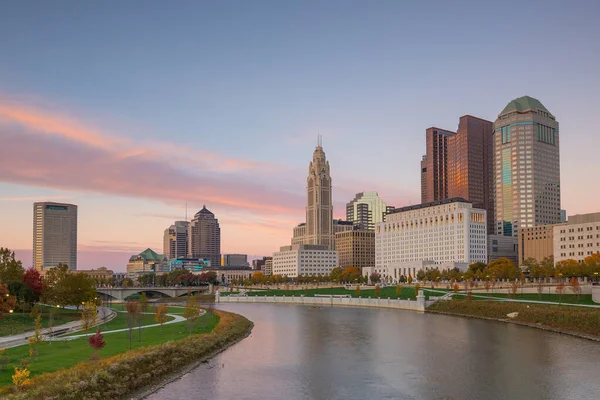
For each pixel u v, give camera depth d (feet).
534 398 269.44
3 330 458.91
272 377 317.63
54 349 343.87
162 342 388.37
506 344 426.51
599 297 650.43
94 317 422.00
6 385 241.35
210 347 396.78
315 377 317.42
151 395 276.62
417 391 284.82
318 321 629.51
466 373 323.37
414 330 523.70
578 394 275.39
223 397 275.18
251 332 522.06
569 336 468.75
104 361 283.18
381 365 350.64
